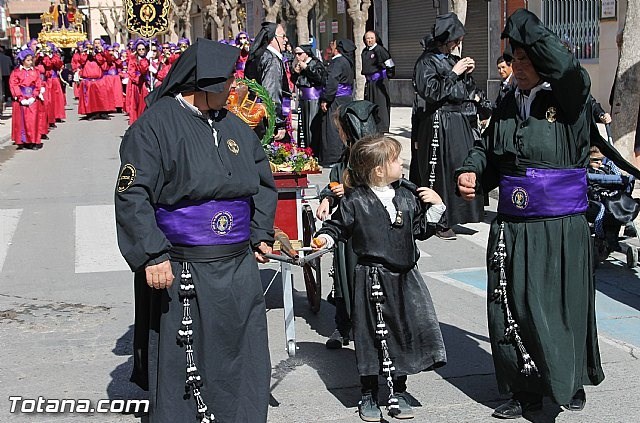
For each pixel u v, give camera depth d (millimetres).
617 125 11227
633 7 10961
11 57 31812
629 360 6395
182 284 4523
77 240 10578
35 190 14055
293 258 5438
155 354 4633
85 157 18391
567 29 21109
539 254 5180
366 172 5379
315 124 15336
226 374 4582
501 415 5441
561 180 5180
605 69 19625
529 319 5164
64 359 6672
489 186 5602
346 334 6680
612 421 5375
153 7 24078
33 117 20031
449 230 10570
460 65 10258
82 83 29203
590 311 5340
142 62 25562
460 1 14781
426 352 5379
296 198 6918
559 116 5184
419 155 10711
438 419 5477
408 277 5422
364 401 5562
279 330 7258
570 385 5074
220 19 45625
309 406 5738
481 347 6762
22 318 7691
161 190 4543
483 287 8484
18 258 9766
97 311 7883
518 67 5180
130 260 4398
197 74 4488
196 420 4570
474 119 10516
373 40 18641
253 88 7406
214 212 4562
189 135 4551
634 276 8625
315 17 35250
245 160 4703
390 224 5336
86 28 80625
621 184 8742
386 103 18781
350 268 6309
